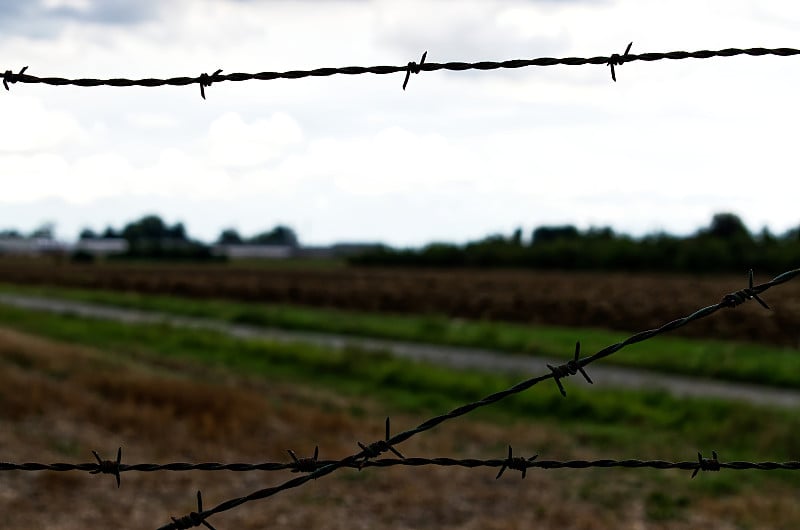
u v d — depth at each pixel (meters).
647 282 53.22
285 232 197.25
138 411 13.39
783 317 30.64
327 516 9.50
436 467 11.68
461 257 83.19
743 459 12.81
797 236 60.75
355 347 23.78
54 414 13.03
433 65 2.96
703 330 29.77
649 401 16.89
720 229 70.50
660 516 9.74
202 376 20.25
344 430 13.84
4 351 17.81
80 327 30.70
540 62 2.94
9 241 185.00
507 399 17.61
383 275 69.00
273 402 15.99
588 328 33.00
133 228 198.62
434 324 32.41
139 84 3.06
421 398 18.58
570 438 14.22
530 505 10.16
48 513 9.06
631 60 2.92
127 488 10.19
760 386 20.67
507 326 34.06
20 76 3.03
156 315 40.97
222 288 55.22
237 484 10.64
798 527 9.38
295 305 45.56
